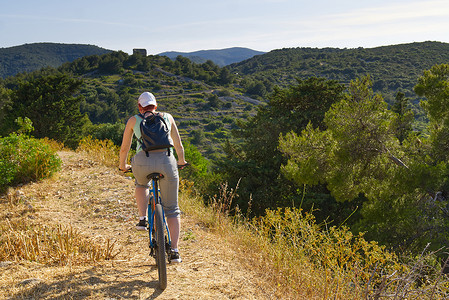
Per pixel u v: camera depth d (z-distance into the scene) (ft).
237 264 15.16
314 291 13.47
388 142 47.52
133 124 11.84
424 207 37.96
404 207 38.60
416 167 39.09
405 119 45.62
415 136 48.73
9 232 16.87
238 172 80.48
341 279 13.23
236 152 107.45
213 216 21.81
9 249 14.57
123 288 11.37
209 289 12.13
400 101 142.10
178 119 566.77
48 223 20.33
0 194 26.07
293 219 16.40
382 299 11.96
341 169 47.75
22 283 11.21
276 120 89.25
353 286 13.55
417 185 38.40
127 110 618.44
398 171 40.45
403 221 36.86
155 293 11.23
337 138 47.34
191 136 500.33
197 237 18.57
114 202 24.56
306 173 50.52
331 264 13.84
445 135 44.29
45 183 28.91
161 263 11.01
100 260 14.65
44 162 30.07
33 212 22.21
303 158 52.37
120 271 13.07
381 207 39.09
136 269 13.47
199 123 558.15
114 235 19.04
